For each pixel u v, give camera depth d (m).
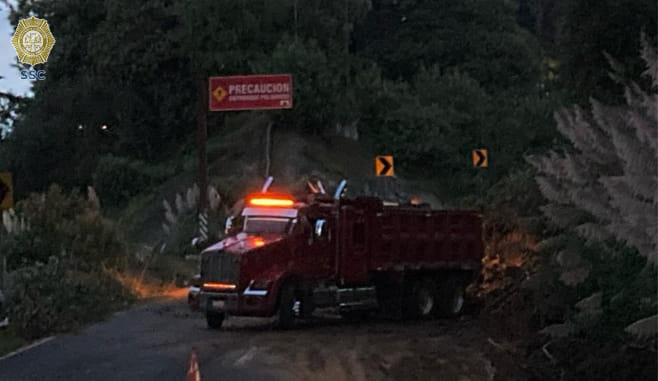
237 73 73.12
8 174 22.56
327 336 20.05
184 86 75.62
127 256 33.47
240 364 15.76
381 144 73.44
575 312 12.00
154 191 71.25
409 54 85.44
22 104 71.12
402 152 72.56
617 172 10.73
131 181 72.56
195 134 76.44
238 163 69.88
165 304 27.69
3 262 23.00
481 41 84.19
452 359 16.05
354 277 23.20
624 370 10.48
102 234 31.36
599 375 10.73
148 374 14.89
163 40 74.25
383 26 89.69
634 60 25.28
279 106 58.81
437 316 26.02
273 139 70.69
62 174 73.56
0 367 16.05
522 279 14.80
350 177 68.12
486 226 20.80
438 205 65.44
